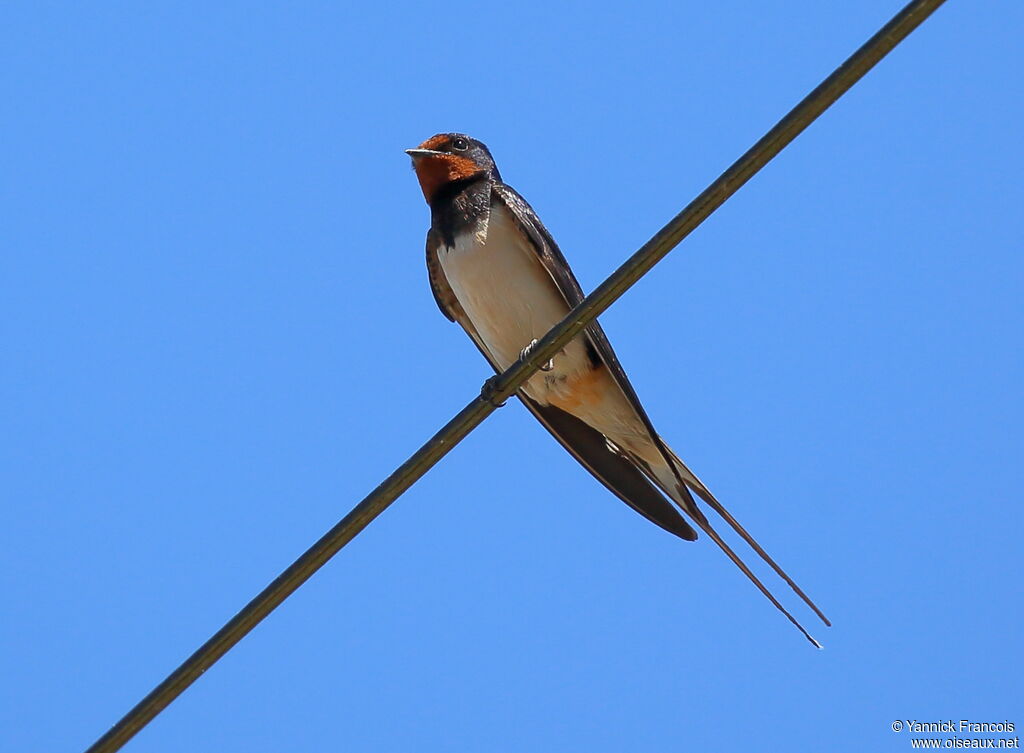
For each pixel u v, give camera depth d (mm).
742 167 8305
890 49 7570
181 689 9734
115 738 9828
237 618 9664
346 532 9742
